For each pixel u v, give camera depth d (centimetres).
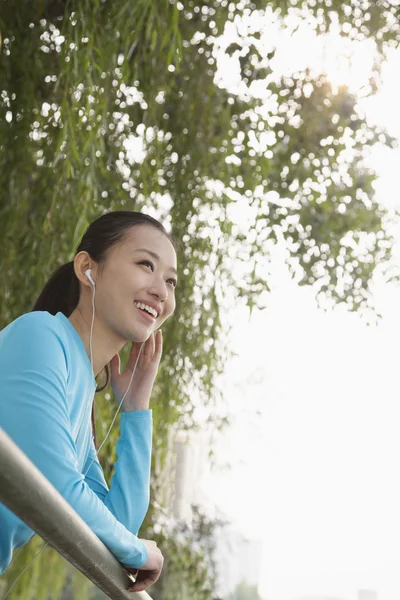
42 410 143
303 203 507
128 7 349
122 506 176
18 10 371
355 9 450
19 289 363
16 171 365
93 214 360
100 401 383
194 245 412
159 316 177
